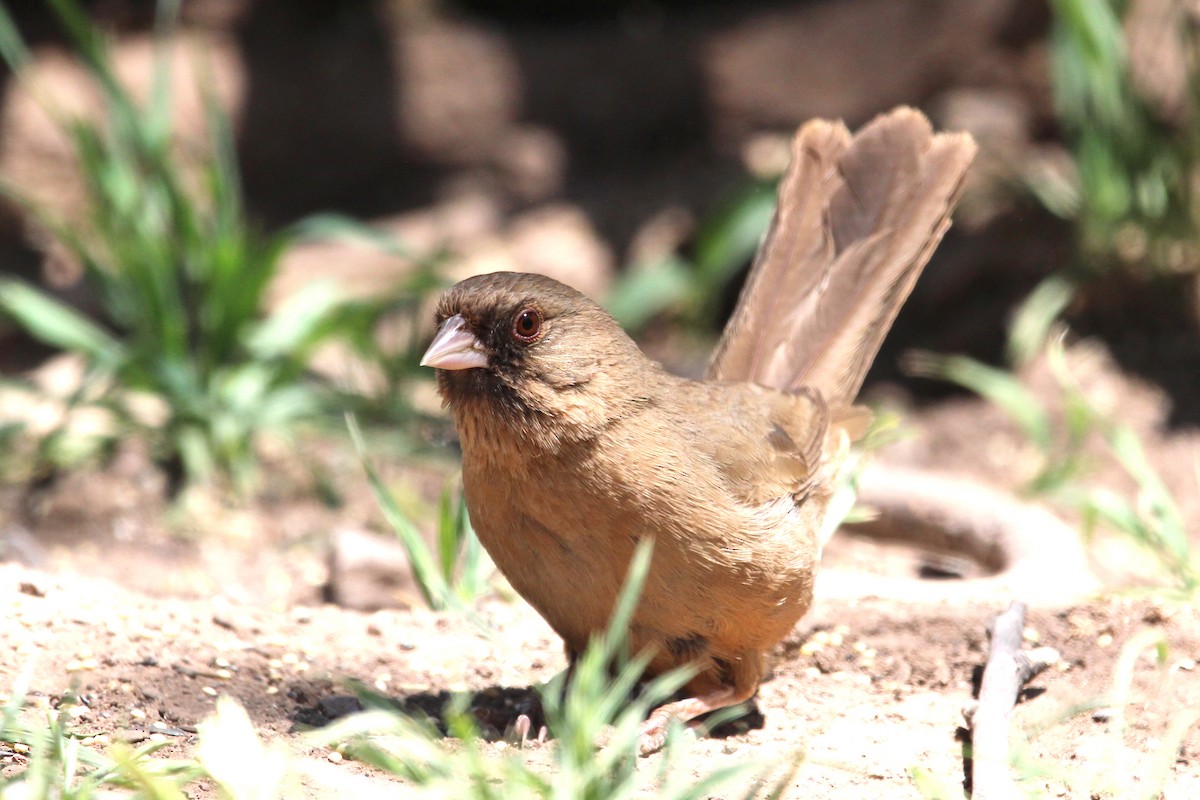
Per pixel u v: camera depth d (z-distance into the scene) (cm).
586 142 1816
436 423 1334
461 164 1791
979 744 680
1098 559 1120
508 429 684
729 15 1867
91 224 1498
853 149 935
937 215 920
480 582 899
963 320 1508
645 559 640
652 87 1816
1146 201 1412
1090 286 1465
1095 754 696
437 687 786
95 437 1244
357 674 795
